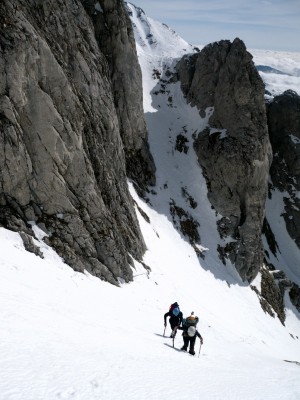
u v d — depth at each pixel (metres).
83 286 20.83
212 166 50.22
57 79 23.95
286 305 51.56
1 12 21.42
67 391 7.74
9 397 6.89
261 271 50.00
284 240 63.50
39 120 22.64
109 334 13.87
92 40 33.91
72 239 23.41
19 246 19.95
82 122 26.94
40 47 22.88
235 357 20.03
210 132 52.31
